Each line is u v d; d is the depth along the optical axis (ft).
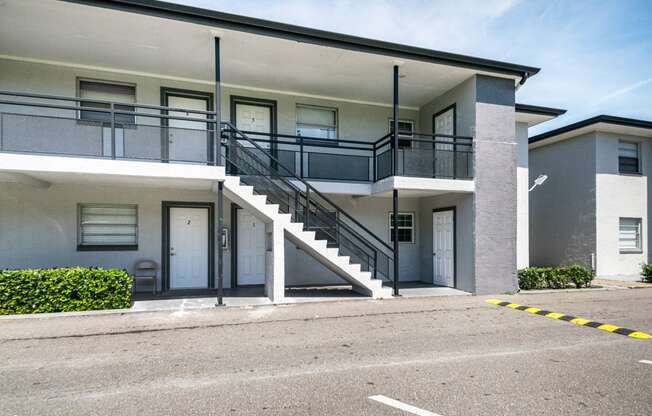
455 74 34.32
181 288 35.53
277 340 20.48
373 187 36.22
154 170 26.27
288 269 38.55
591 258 47.78
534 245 55.67
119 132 29.53
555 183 52.80
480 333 21.90
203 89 36.06
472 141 34.22
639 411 12.64
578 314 26.55
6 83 31.14
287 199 31.83
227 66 33.01
